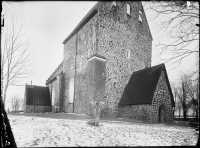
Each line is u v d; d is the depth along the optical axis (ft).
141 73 70.49
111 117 64.95
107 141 24.22
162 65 62.49
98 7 67.10
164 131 36.55
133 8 79.66
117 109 67.87
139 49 78.84
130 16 77.97
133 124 47.60
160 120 59.98
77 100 73.72
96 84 63.16
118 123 47.14
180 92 71.97
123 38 74.02
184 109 69.72
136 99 62.34
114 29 71.56
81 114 66.33
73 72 81.41
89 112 62.39
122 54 72.84
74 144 21.49
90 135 27.20
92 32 69.15
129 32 76.43
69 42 89.20
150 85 61.16
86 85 68.13
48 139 22.54
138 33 79.66
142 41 80.38
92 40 68.49
